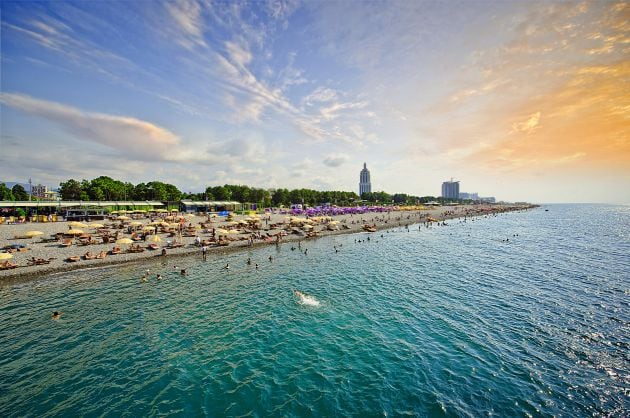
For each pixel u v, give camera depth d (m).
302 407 13.32
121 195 107.12
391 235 68.38
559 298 26.61
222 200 130.88
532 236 67.94
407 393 14.27
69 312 22.75
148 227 50.44
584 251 49.00
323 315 23.05
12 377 14.95
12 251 37.62
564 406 13.47
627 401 13.77
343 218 99.81
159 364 16.41
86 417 12.52
